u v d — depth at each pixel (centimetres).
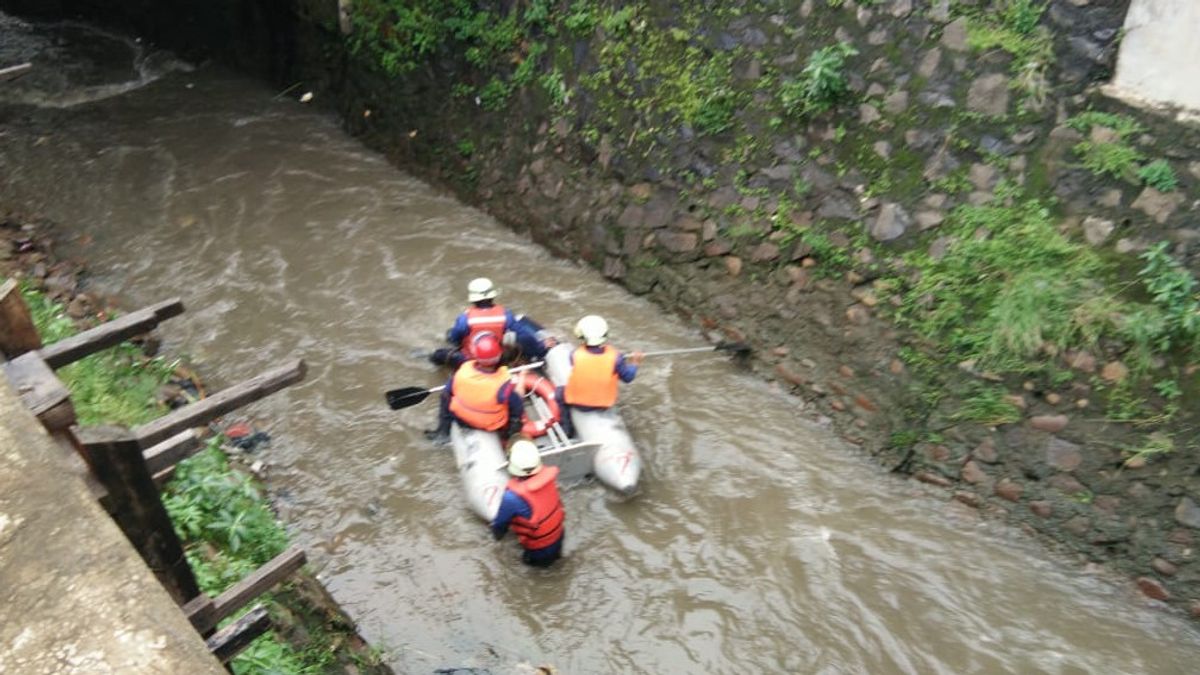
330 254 916
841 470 702
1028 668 571
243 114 1152
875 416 703
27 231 925
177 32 1264
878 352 698
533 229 927
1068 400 611
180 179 1023
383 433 725
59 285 846
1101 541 612
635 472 661
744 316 778
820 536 653
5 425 255
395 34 1020
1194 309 558
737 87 764
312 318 836
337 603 593
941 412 667
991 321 633
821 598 612
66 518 233
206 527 560
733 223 778
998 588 617
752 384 771
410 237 943
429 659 568
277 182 1025
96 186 1005
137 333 347
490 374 664
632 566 632
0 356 302
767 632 592
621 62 835
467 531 652
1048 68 617
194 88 1205
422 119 1022
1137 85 582
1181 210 571
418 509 666
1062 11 606
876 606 608
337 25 1081
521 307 845
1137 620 592
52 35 1304
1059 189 618
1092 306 593
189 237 937
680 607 606
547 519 597
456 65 977
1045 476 628
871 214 698
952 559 636
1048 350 611
